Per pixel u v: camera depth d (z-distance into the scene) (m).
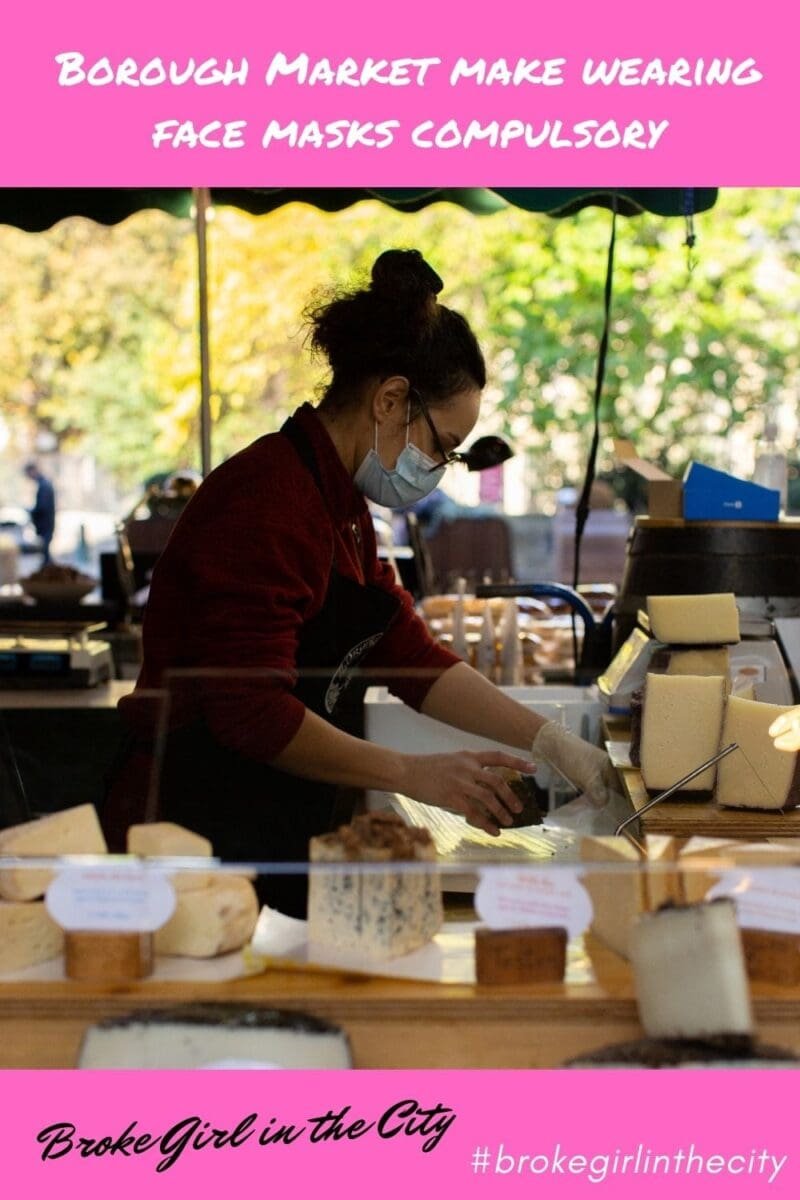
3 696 3.38
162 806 1.81
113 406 12.21
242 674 1.90
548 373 10.33
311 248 9.82
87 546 8.97
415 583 5.26
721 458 10.21
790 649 2.75
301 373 9.67
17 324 11.79
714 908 1.32
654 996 1.32
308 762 1.89
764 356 10.27
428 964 1.40
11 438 12.33
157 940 1.41
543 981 1.35
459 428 2.08
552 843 1.82
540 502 10.37
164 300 11.73
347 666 2.21
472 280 10.33
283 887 1.48
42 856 1.42
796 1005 1.32
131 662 4.12
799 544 2.79
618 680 2.53
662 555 2.81
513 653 3.46
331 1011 1.34
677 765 2.02
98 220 3.51
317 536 2.02
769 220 10.16
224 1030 1.32
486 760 2.00
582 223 10.01
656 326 10.20
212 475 2.04
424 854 1.49
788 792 1.96
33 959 1.40
